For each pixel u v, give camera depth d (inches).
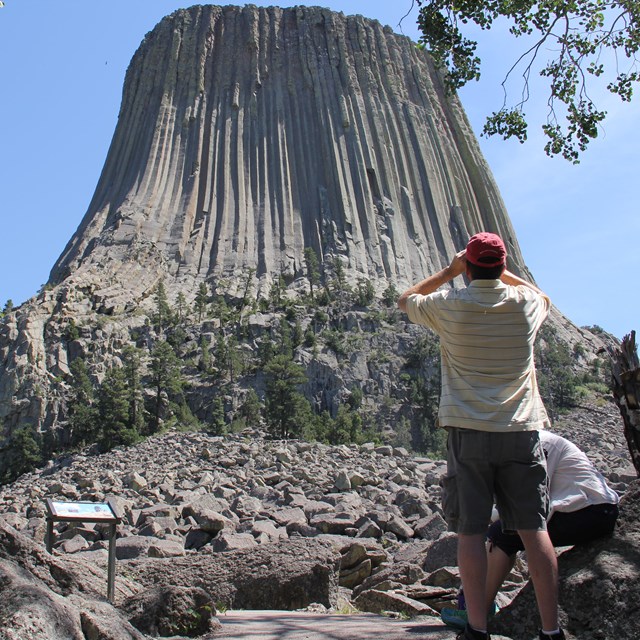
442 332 235.1
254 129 6043.3
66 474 1501.0
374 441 2541.8
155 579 442.0
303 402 2394.2
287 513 729.6
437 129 6363.2
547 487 230.5
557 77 723.4
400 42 6747.1
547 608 216.7
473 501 222.2
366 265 5147.6
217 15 6648.6
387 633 253.8
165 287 4608.8
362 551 538.0
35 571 267.0
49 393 3329.2
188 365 3526.1
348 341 3870.6
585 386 3700.8
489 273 233.9
